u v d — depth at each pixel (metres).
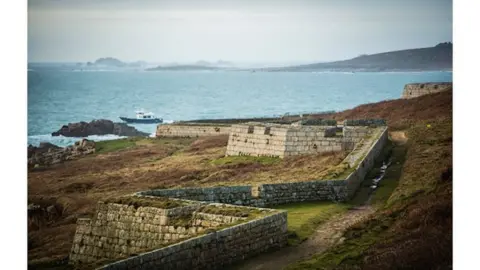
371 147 65.81
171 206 39.97
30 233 55.53
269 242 38.75
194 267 33.94
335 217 47.25
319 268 35.47
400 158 67.81
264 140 80.69
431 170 55.12
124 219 40.84
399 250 37.19
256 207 44.88
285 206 50.06
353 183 54.91
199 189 45.97
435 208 42.94
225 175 71.44
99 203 41.84
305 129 77.81
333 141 76.31
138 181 75.88
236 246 36.38
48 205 66.25
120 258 31.55
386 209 47.06
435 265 36.44
